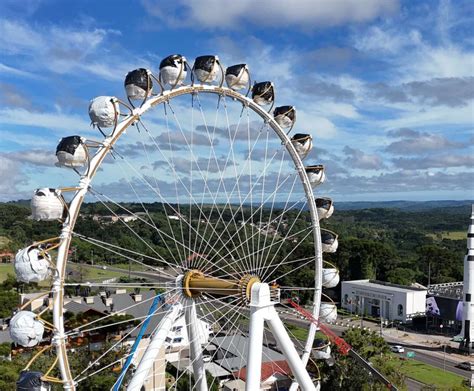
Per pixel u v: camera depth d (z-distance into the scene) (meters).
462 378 69.06
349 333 63.28
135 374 25.19
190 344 28.88
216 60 28.89
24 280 21.72
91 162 23.98
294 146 34.28
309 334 33.03
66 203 22.91
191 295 28.00
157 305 28.34
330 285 34.44
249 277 27.80
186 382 52.12
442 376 69.81
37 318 21.78
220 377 57.97
